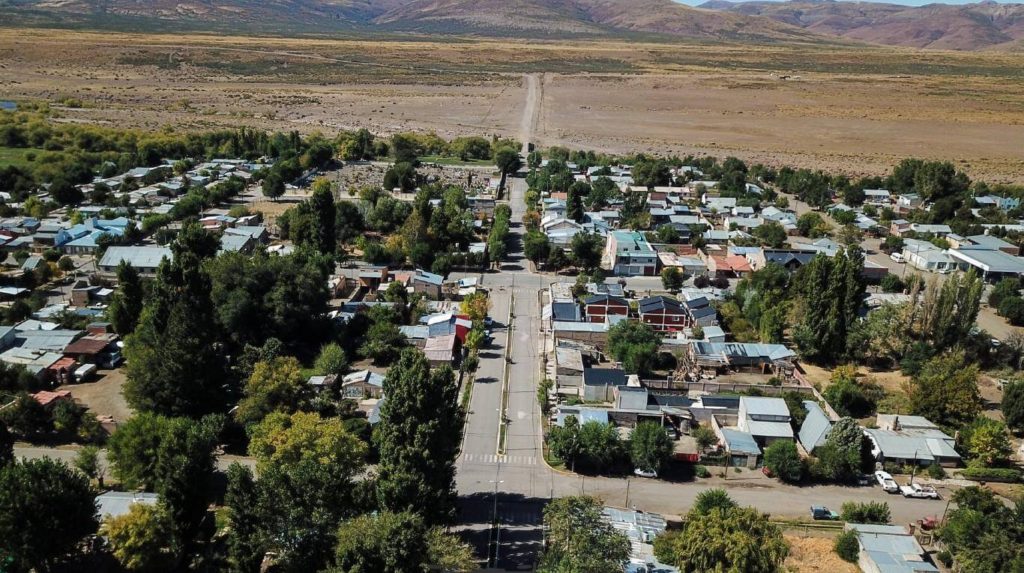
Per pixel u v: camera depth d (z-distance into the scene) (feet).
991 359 418.31
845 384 366.84
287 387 323.16
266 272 404.77
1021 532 241.14
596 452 307.37
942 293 408.05
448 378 260.83
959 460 322.75
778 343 428.15
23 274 470.80
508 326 453.17
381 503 240.53
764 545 227.40
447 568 224.53
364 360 400.06
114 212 611.88
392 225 631.56
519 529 272.10
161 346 318.04
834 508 293.23
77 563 232.53
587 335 420.36
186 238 456.04
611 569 220.23
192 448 250.16
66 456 304.09
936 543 271.08
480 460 315.99
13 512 210.18
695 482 307.37
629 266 547.49
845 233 641.81
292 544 225.15
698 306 462.60
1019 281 519.60
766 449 315.58
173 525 236.22
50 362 366.84
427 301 477.77
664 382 372.99
